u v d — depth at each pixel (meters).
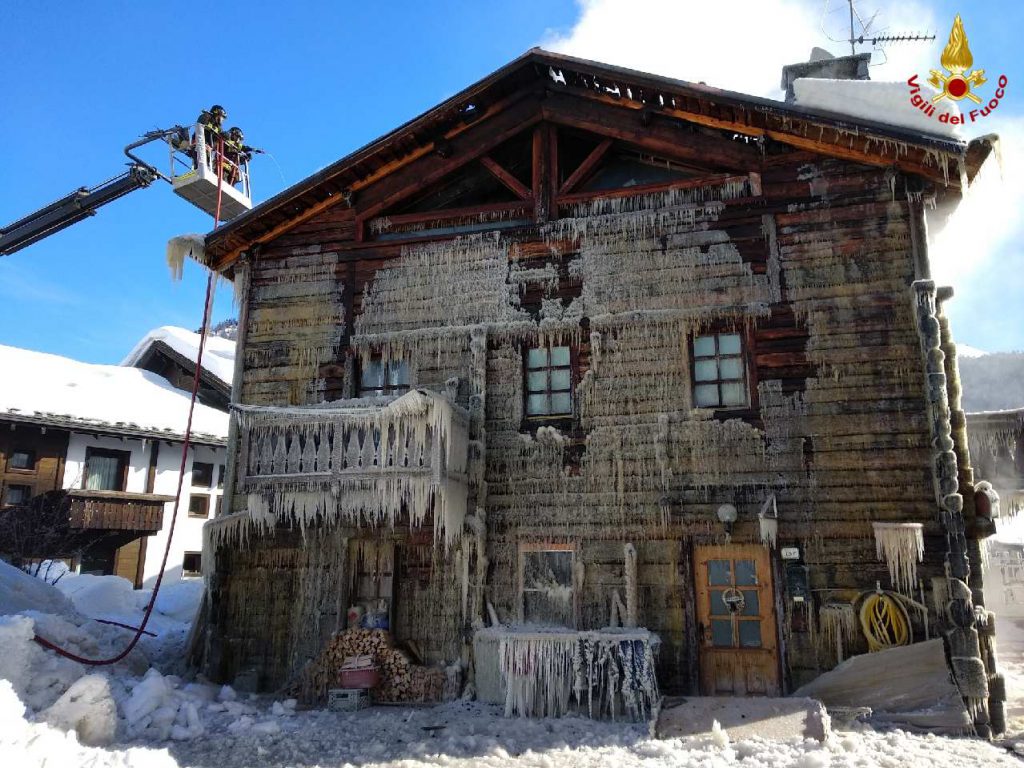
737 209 11.09
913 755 7.24
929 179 10.48
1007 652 15.20
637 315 11.06
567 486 10.80
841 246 10.59
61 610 12.28
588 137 12.40
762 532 9.75
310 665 10.44
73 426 22.12
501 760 7.37
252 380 12.39
